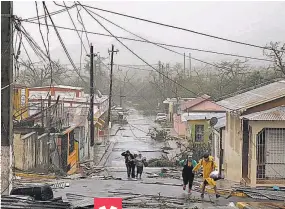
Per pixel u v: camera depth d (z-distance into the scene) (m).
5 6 10.91
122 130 58.19
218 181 19.75
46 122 25.67
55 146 25.41
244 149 19.45
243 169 19.47
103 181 18.52
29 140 21.16
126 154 21.55
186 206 12.23
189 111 47.81
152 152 41.12
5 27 10.95
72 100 47.34
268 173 18.58
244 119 18.98
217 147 27.55
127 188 15.97
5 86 11.02
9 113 11.09
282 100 19.11
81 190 15.05
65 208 9.30
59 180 18.75
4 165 11.01
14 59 11.80
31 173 19.92
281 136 18.48
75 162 30.16
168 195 14.31
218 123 27.73
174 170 26.88
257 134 18.42
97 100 58.97
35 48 13.91
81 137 34.94
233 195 14.33
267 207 11.76
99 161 35.78
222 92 56.25
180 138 49.03
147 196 13.84
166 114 72.50
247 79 55.91
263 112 18.55
